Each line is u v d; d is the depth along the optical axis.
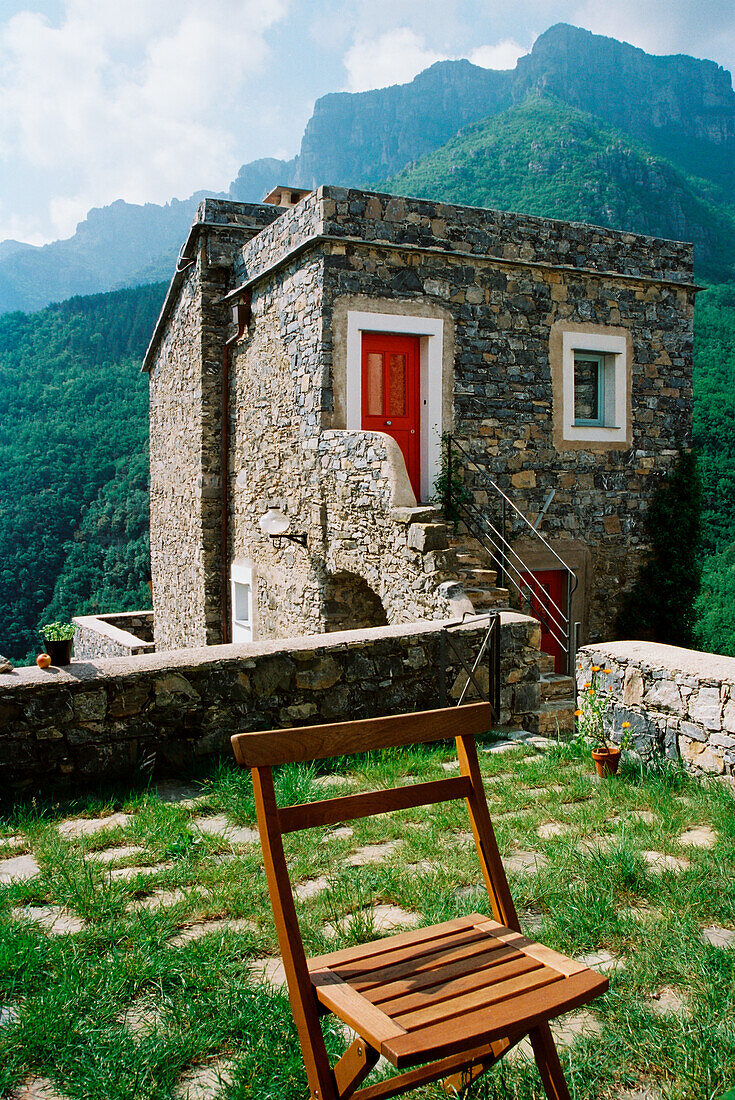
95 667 4.96
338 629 9.45
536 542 10.34
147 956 2.70
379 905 3.15
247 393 11.30
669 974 2.60
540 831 3.95
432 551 7.38
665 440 11.42
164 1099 2.09
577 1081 2.10
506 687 6.59
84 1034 2.32
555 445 10.50
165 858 3.63
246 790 4.53
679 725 4.78
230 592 12.25
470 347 9.91
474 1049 1.99
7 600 38.75
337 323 9.11
